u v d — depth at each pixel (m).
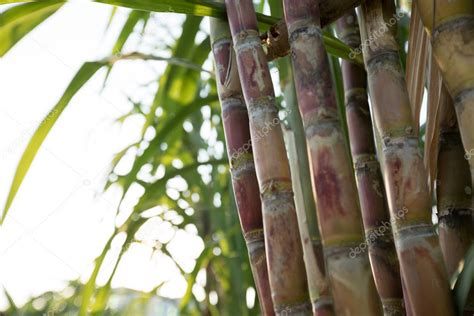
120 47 1.39
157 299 2.46
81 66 1.09
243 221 0.83
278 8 1.16
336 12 0.85
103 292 1.58
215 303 1.99
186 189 2.04
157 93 1.41
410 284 0.75
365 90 0.97
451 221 0.85
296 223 0.76
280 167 0.77
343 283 0.74
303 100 0.77
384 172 0.79
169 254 2.04
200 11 0.91
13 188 1.10
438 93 0.86
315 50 0.78
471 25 0.74
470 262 0.74
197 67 1.19
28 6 1.04
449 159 0.85
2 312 2.21
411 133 0.78
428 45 0.89
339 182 0.75
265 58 0.81
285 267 0.74
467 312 0.76
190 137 1.99
